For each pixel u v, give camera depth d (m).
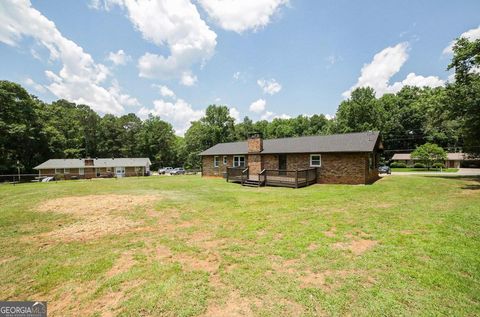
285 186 14.46
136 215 7.43
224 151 23.11
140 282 3.38
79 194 12.04
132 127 59.81
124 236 5.50
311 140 18.66
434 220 5.96
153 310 2.74
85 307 2.87
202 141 51.22
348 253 4.16
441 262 3.73
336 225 5.80
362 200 9.02
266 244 4.70
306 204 8.52
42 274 3.72
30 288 3.34
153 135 58.72
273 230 5.57
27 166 35.81
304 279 3.34
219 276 3.49
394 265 3.67
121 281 3.42
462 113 15.80
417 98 44.81
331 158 15.55
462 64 16.03
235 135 53.41
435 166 37.97
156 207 8.48
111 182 20.48
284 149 18.03
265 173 15.38
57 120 45.25
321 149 15.90
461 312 2.57
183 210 8.02
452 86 16.55
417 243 4.50
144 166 41.06
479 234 4.92
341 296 2.90
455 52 16.30
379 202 8.56
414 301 2.77
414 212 6.84
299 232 5.35
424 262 3.73
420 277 3.29
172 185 16.16
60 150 39.62
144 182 19.31
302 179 14.66
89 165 37.47
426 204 7.96
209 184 16.58
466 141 17.11
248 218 6.78
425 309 2.62
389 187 12.61
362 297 2.87
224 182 17.95
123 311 2.75
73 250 4.68
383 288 3.05
